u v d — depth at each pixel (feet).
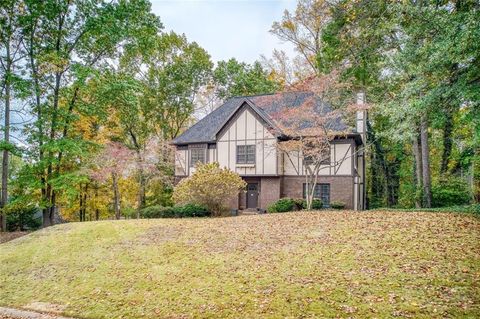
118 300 25.59
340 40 64.39
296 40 81.61
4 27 55.72
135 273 30.76
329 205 67.72
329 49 71.67
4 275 34.65
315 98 64.34
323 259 29.01
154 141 78.74
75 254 38.52
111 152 66.03
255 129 73.36
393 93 63.72
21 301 27.78
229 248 35.06
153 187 87.71
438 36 31.24
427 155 60.59
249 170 73.51
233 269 29.04
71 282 30.58
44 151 60.03
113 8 60.75
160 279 28.73
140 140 97.55
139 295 26.02
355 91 67.82
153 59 99.86
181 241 39.27
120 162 66.59
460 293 20.34
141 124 96.99
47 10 56.03
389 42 56.90
